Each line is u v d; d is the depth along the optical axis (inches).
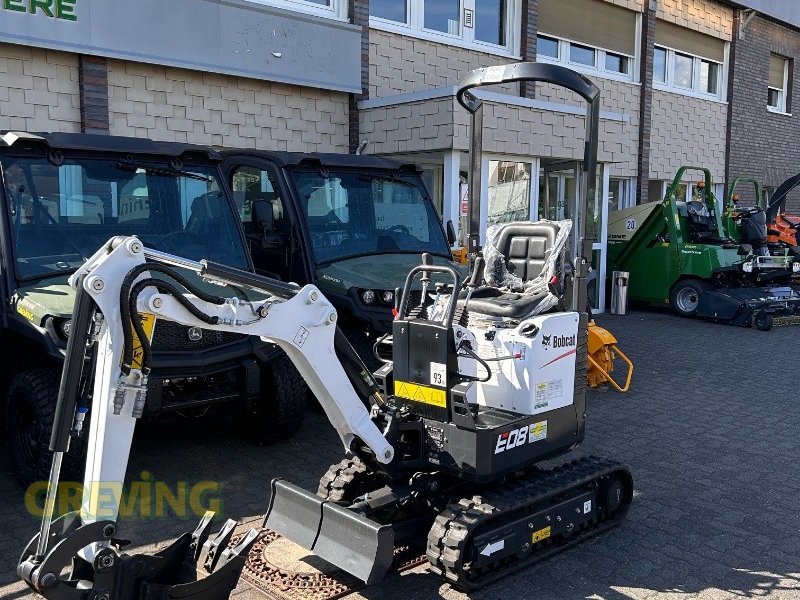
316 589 157.6
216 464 227.1
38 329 185.5
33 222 209.5
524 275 199.9
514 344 173.9
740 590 161.6
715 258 494.6
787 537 187.2
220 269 135.6
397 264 281.0
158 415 198.4
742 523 194.9
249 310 139.0
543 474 181.2
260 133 394.6
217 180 247.1
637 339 442.0
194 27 356.8
